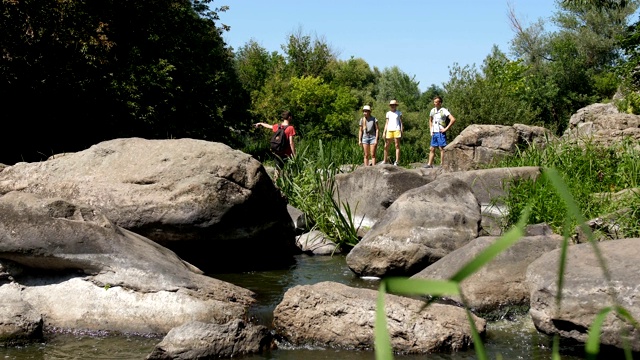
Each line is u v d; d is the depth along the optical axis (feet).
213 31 111.24
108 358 18.44
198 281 22.66
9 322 19.66
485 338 19.90
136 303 21.39
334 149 65.57
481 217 30.76
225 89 108.68
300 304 20.15
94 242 22.44
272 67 186.19
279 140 47.37
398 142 61.21
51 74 68.03
